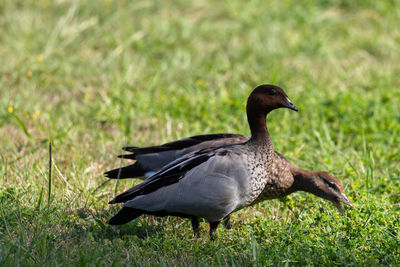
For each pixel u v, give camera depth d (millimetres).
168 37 18312
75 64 16500
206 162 8078
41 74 15539
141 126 13227
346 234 8516
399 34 18906
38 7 19875
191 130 12727
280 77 15844
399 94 14484
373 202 9195
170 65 16531
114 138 12445
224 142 9367
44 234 7750
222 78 15883
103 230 8547
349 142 12453
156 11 20484
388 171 11047
